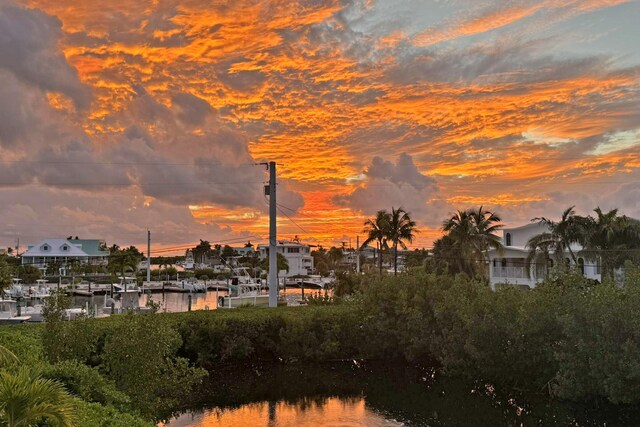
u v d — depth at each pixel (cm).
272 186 3578
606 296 1839
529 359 2127
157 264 16962
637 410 1873
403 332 2673
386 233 6212
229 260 16812
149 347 1446
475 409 1975
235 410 1989
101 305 6512
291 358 2797
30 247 12512
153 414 1482
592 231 4462
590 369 1841
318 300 3559
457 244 5491
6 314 4394
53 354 1432
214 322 2672
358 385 2366
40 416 704
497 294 2292
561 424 1792
